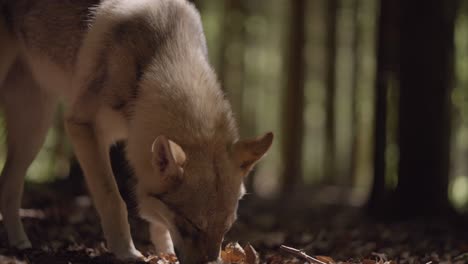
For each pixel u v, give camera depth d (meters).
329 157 21.91
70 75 5.53
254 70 25.58
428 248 6.49
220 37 22.17
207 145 4.34
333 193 18.44
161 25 5.03
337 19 21.20
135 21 5.06
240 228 7.96
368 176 21.98
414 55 9.05
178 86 4.60
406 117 9.09
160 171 4.27
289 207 12.54
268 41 25.73
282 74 23.78
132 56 4.95
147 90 4.70
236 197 4.32
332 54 21.20
